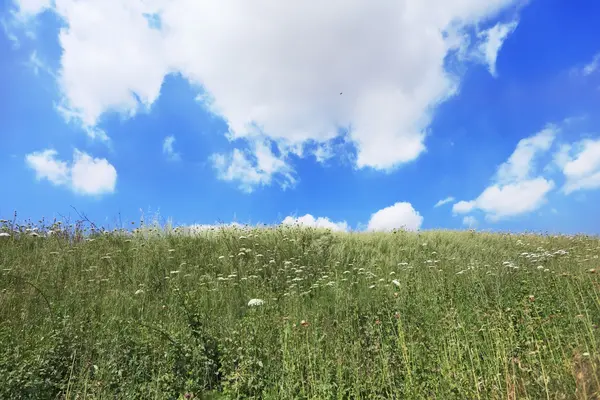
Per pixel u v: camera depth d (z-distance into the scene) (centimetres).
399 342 464
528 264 1005
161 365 470
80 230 1197
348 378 437
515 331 473
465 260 1159
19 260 888
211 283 875
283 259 1118
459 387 378
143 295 764
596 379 365
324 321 616
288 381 426
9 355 446
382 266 1094
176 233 1255
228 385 441
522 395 382
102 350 484
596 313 527
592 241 1534
